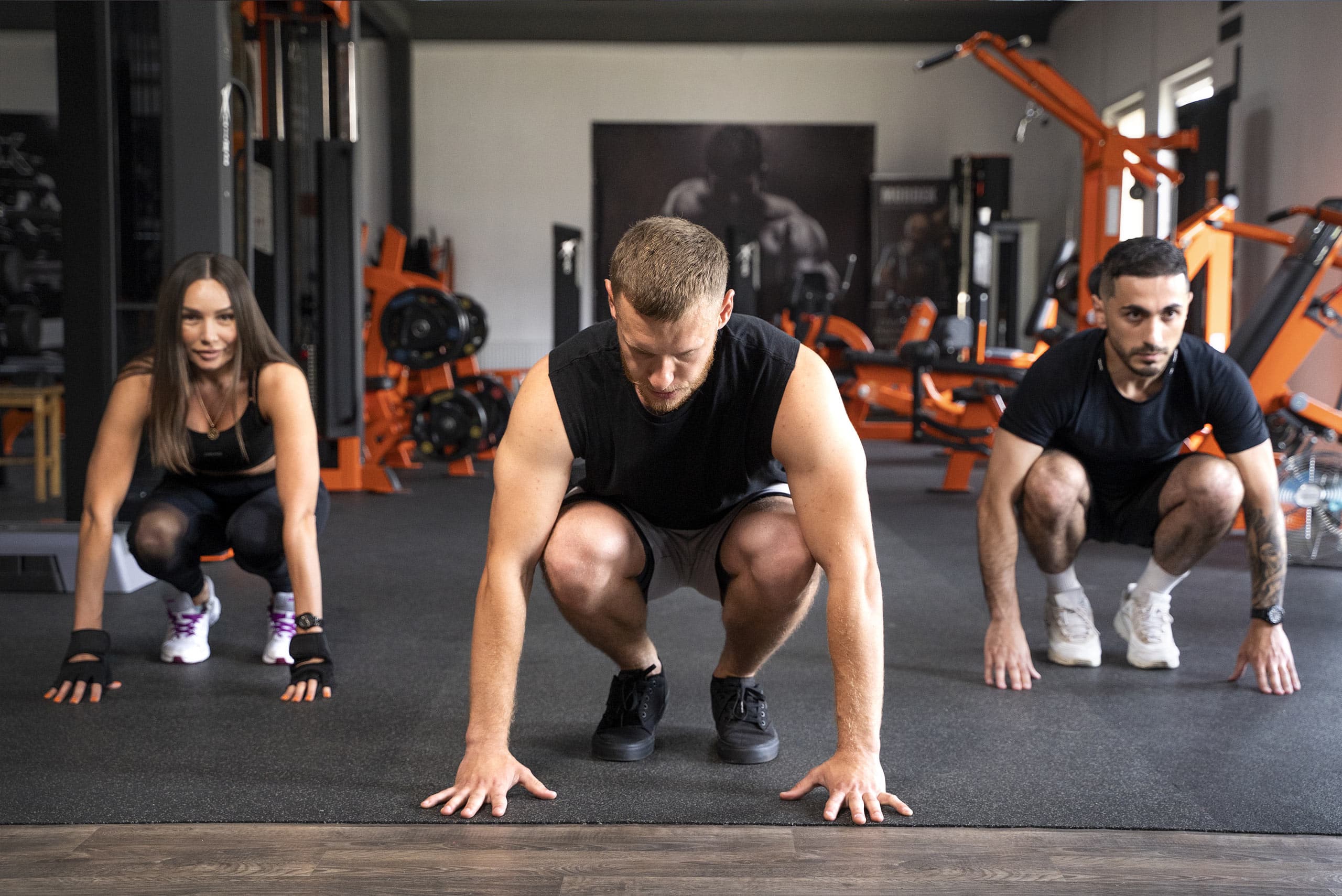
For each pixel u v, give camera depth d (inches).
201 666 94.7
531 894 53.9
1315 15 238.5
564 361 60.1
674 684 90.0
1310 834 61.4
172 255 133.2
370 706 83.7
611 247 435.8
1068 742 76.0
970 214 380.8
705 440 61.3
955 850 58.9
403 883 54.9
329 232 190.1
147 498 91.9
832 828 61.4
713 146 432.5
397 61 422.6
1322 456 134.2
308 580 86.6
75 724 78.9
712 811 63.6
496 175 433.4
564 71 430.6
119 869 56.3
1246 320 156.8
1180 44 313.4
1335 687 89.7
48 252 387.2
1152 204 322.3
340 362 194.5
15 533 123.3
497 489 61.2
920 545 156.3
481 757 63.1
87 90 130.4
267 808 63.8
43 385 201.9
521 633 62.7
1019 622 91.1
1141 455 89.9
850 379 302.8
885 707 84.0
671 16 426.0
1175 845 59.9
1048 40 433.1
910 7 423.2
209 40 132.0
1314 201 239.9
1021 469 89.4
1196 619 112.3
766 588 65.8
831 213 433.7
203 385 88.6
